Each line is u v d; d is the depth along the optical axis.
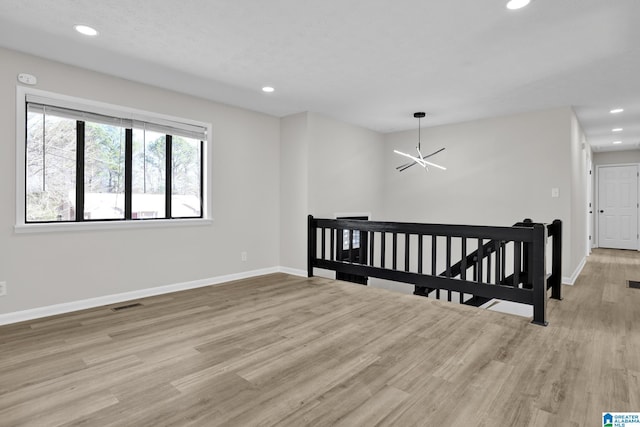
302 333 2.73
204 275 4.32
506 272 5.01
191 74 3.53
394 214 6.26
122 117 3.62
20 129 3.00
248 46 2.92
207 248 4.36
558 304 3.55
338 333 2.73
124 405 1.76
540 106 4.57
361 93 4.11
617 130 5.93
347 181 5.57
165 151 4.05
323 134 5.13
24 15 2.44
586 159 6.59
